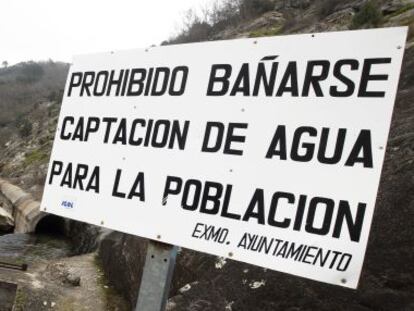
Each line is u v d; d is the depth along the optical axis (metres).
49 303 5.97
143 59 1.95
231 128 1.64
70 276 6.93
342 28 15.45
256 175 1.55
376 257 3.60
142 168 1.81
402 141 4.80
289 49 1.59
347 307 3.36
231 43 1.72
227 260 4.68
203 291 4.38
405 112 5.45
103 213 1.86
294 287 3.78
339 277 1.33
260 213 1.51
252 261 1.48
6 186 22.75
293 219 1.45
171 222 1.67
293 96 1.55
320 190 1.42
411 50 7.23
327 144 1.45
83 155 2.01
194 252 5.42
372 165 1.36
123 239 7.64
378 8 14.19
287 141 1.52
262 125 1.58
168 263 1.65
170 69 1.86
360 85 1.44
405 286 3.22
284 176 1.50
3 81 86.31
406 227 3.64
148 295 1.65
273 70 1.61
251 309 3.86
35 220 14.27
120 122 1.94
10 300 3.87
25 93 75.12
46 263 9.09
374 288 3.36
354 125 1.42
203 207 1.62
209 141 1.68
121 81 2.00
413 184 3.99
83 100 2.10
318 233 1.39
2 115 63.59
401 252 3.47
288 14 25.97
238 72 1.68
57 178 2.07
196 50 1.81
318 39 1.54
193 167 1.68
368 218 1.33
